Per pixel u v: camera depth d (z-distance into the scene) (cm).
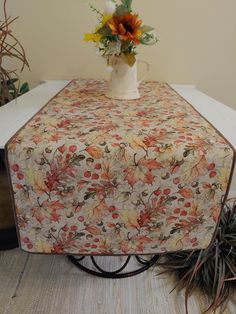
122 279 125
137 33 102
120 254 89
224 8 145
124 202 79
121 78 119
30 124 88
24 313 108
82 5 146
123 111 104
